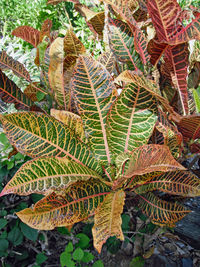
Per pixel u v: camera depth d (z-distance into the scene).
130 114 0.38
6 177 0.64
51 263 0.58
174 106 0.54
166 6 0.36
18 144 0.36
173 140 0.42
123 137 0.40
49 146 0.38
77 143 0.40
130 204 0.55
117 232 0.33
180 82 0.46
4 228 0.59
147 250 0.58
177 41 0.40
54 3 0.58
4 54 0.52
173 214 0.44
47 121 0.37
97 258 0.57
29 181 0.33
